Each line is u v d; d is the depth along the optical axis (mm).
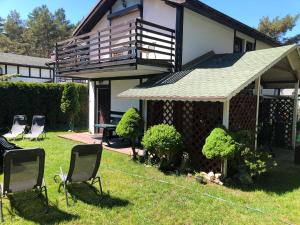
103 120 13203
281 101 10961
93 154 5215
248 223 4414
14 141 11023
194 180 6512
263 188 6070
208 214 4699
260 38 13336
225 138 6098
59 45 12570
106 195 5426
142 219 4461
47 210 4645
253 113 7773
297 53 8617
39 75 32750
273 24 28969
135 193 5578
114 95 12383
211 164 6965
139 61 8695
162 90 8047
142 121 8398
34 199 5152
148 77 10609
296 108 10508
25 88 14766
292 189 6020
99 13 13336
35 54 50781
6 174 4312
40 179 4766
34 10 52938
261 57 8461
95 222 4336
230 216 4648
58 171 6902
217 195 5570
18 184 4535
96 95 13617
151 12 10789
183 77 8727
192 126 7551
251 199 5414
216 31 11125
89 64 10664
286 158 9047
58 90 16141
